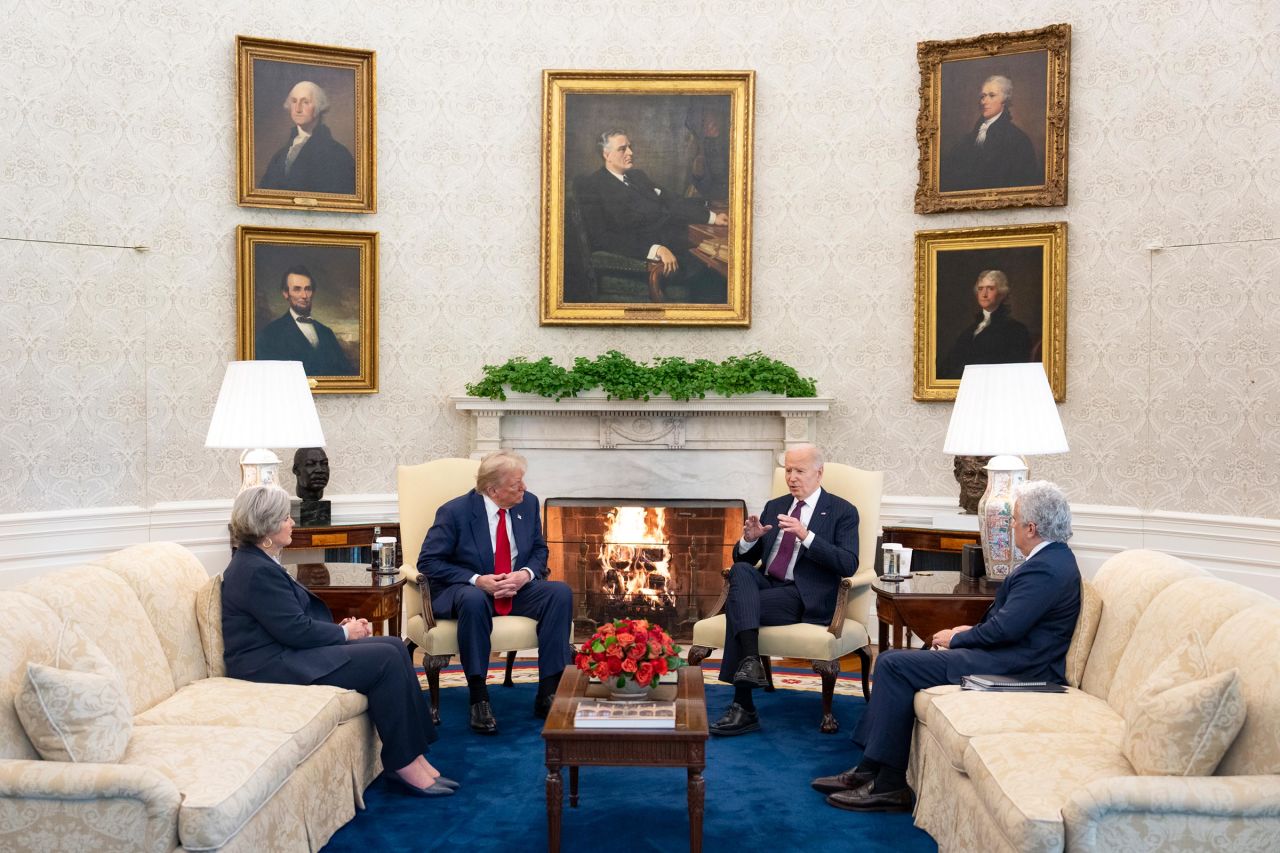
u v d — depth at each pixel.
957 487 6.90
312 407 5.23
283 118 6.77
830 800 4.18
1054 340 6.57
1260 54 6.00
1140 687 3.31
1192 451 6.23
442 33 7.11
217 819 2.87
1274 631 2.93
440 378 7.17
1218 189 6.13
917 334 6.89
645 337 7.25
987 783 3.13
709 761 4.69
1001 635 4.07
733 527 7.01
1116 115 6.44
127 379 6.45
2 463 6.05
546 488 7.06
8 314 6.06
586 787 4.37
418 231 7.12
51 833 2.83
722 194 7.14
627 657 3.85
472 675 5.02
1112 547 6.45
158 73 6.51
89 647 3.23
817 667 5.07
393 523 6.89
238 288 6.70
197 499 6.70
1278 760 2.73
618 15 7.18
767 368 6.90
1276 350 5.94
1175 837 2.71
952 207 6.79
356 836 3.82
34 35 6.16
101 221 6.36
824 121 7.08
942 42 6.76
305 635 4.13
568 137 7.14
